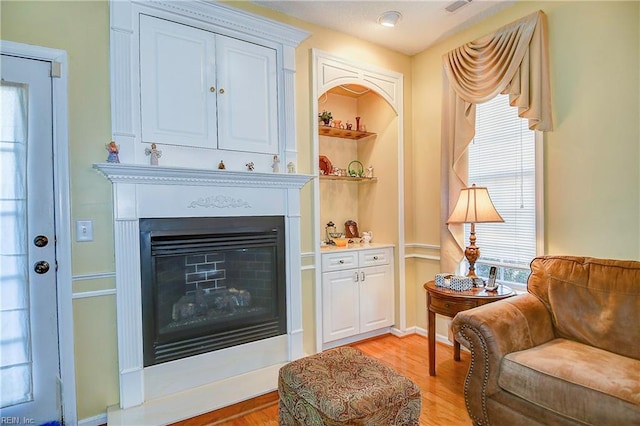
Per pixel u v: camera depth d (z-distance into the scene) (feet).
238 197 8.21
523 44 8.16
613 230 7.07
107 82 6.86
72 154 6.56
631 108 6.81
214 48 8.01
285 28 8.69
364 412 4.57
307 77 9.50
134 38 7.11
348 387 4.95
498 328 5.99
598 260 6.66
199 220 7.71
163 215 7.28
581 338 6.27
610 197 7.11
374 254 11.03
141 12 7.20
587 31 7.40
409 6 8.79
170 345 7.38
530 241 8.61
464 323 6.25
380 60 10.93
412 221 11.69
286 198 8.93
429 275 11.16
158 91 7.36
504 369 5.74
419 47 11.04
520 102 8.14
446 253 10.05
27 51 6.19
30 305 6.28
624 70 6.89
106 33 6.86
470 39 9.79
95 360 6.74
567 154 7.77
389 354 9.91
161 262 7.40
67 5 6.53
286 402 5.45
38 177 6.32
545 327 6.55
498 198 9.30
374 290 11.01
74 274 6.56
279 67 8.92
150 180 7.06
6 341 6.14
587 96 7.42
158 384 7.21
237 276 8.43
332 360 5.85
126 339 6.86
